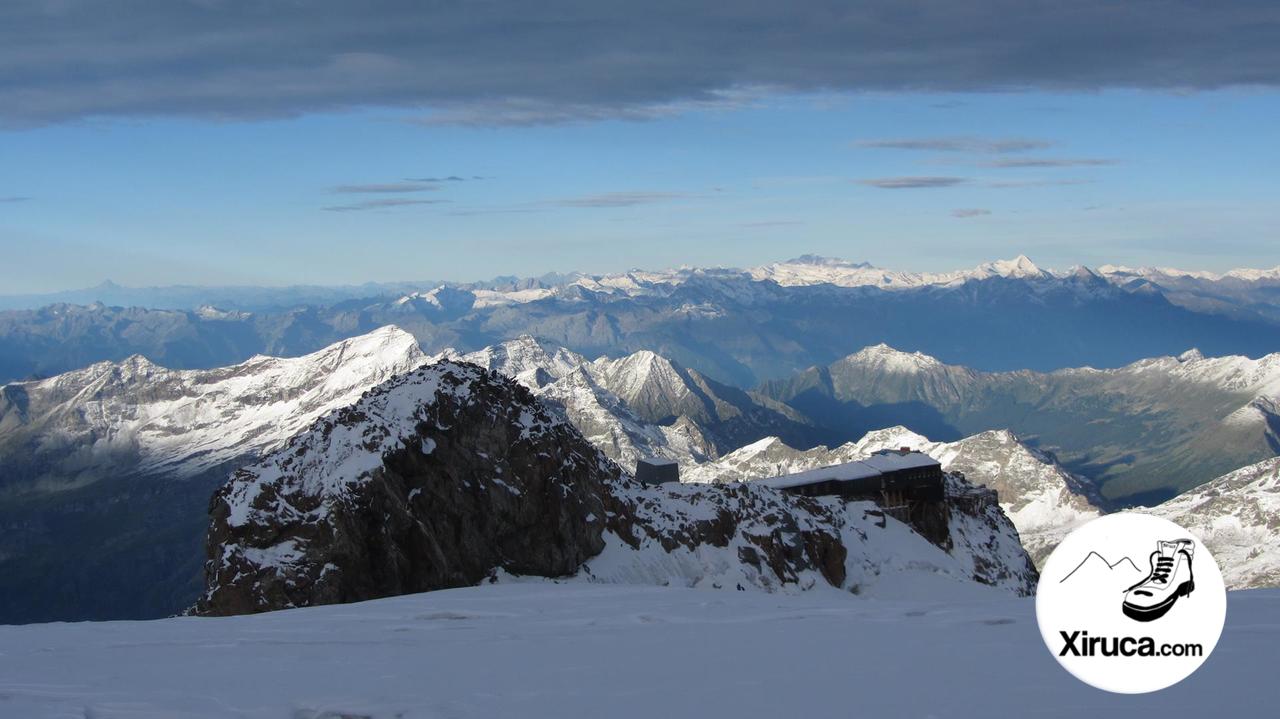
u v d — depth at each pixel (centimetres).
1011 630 3806
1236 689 2700
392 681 3197
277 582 9431
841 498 18212
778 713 2662
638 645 3800
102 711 2847
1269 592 4466
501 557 11275
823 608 4716
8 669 3516
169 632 4459
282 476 10394
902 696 2773
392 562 10038
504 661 3519
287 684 3169
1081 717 2483
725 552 13388
